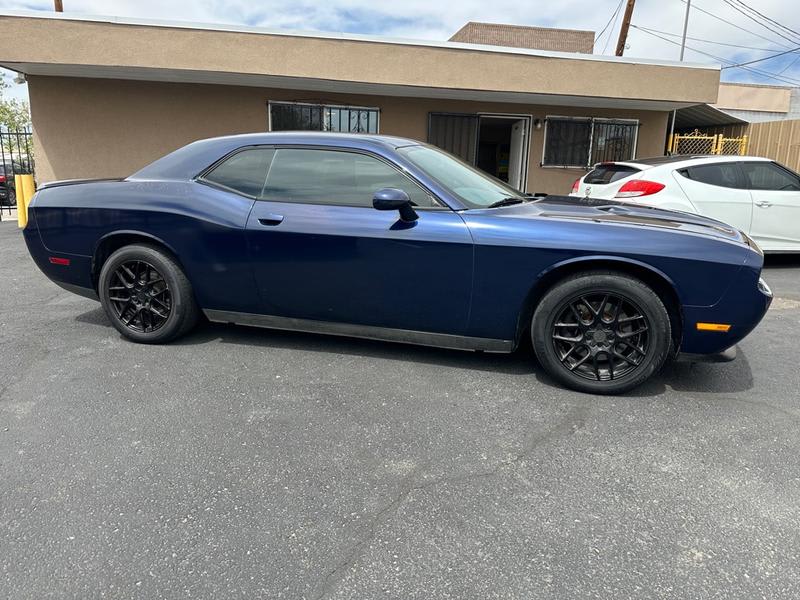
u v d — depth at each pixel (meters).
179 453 2.56
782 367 3.66
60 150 10.20
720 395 3.21
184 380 3.34
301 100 10.57
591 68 9.77
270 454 2.55
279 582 1.81
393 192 3.12
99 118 10.16
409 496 2.26
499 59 9.55
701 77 9.98
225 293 3.71
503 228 3.17
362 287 3.41
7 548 1.95
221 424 2.82
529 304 3.27
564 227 3.13
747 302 2.97
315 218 3.43
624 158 11.76
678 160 6.86
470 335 3.35
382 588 1.79
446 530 2.06
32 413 2.92
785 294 5.75
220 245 3.61
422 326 3.41
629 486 2.34
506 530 2.06
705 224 3.37
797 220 6.83
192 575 1.84
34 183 10.27
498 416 2.93
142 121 10.27
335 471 2.43
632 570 1.87
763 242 6.84
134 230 3.76
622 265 3.06
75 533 2.03
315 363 3.61
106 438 2.68
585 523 2.10
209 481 2.35
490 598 1.75
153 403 3.04
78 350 3.81
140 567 1.87
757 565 1.89
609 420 2.90
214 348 3.86
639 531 2.06
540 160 11.52
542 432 2.77
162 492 2.27
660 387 3.31
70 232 3.94
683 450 2.62
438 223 3.24
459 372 3.49
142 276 3.86
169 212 3.68
